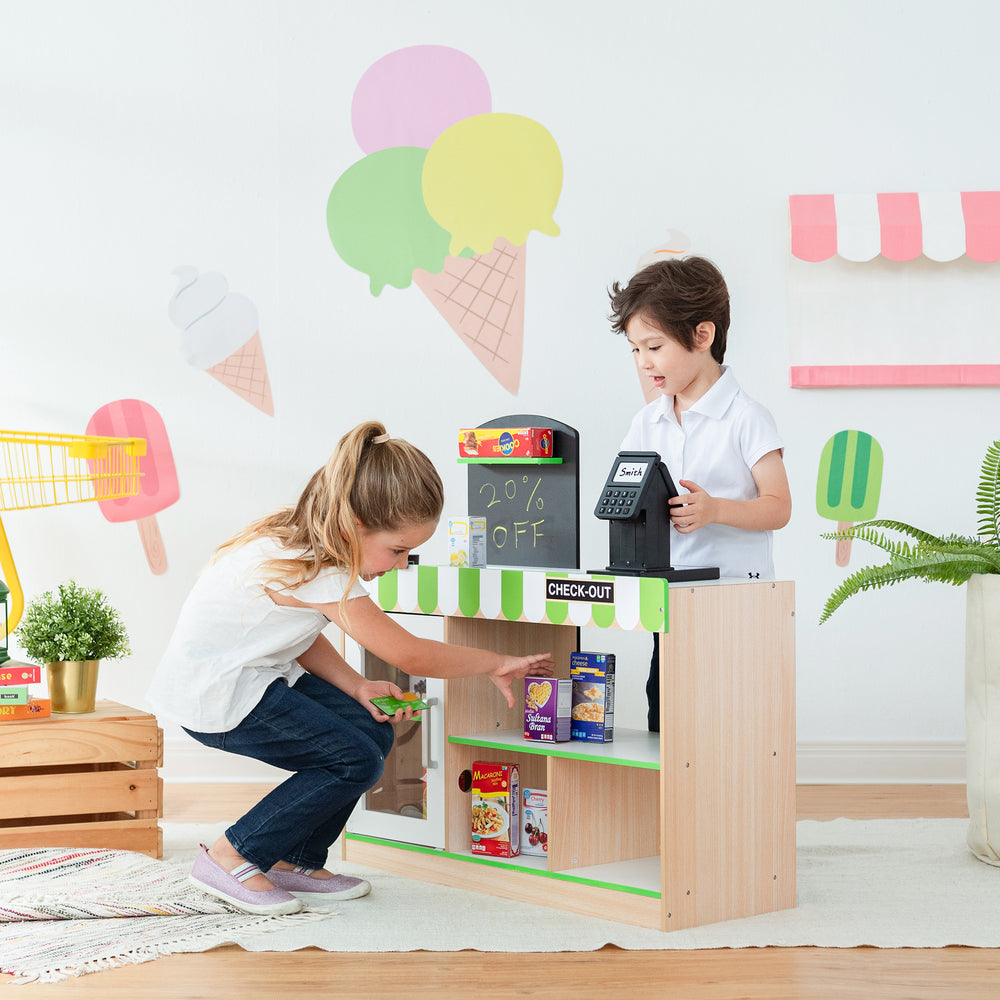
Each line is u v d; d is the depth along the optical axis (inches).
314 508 73.7
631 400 117.0
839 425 115.7
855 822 98.3
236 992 59.9
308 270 117.4
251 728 73.7
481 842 80.7
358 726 76.9
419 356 117.6
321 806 73.4
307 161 117.1
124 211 116.3
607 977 62.1
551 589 74.9
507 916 73.1
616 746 76.5
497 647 84.7
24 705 84.3
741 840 73.2
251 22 116.7
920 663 115.7
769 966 63.8
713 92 116.3
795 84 116.0
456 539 83.5
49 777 83.0
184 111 116.6
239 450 117.0
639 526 73.3
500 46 116.7
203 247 116.6
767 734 75.0
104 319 116.0
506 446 82.8
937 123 115.8
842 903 75.6
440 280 117.6
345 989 60.4
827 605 91.2
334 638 114.3
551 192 116.8
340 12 116.7
